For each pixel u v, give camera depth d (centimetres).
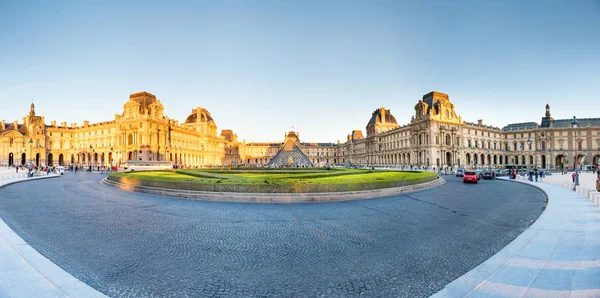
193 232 1584
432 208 2353
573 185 3803
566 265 1099
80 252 1266
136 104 12181
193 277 1016
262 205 2475
